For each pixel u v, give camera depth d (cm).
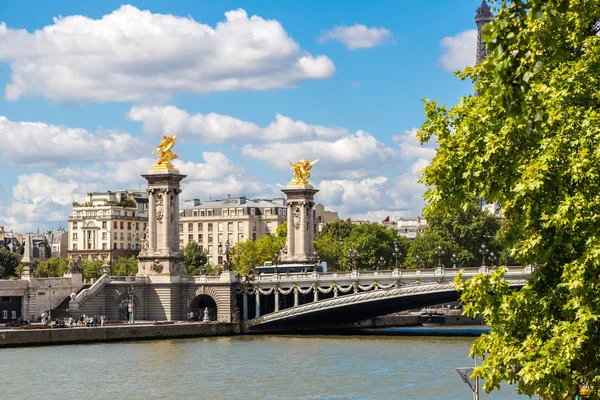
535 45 3997
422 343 14300
